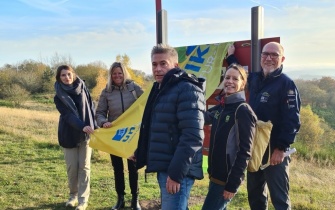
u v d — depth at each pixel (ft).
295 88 11.16
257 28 13.16
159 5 16.57
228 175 9.53
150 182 20.99
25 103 120.78
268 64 11.44
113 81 15.17
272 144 11.42
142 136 9.78
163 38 16.30
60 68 14.65
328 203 18.15
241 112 9.59
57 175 21.70
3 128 39.93
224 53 14.58
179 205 8.89
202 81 9.36
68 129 14.87
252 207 12.55
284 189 11.57
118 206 15.87
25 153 28.45
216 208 10.23
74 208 15.93
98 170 24.03
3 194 17.70
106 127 14.73
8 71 151.74
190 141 8.50
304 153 46.62
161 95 9.16
